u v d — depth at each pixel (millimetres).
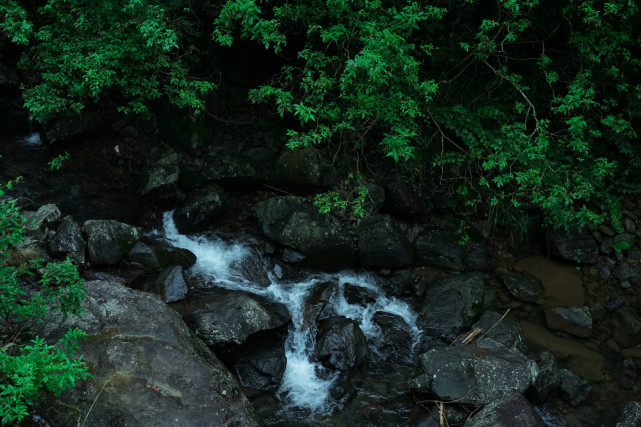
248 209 7047
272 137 7422
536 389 5328
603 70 7133
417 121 7199
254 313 5414
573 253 7195
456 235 7207
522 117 7422
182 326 4711
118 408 3900
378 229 6715
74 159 6906
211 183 6941
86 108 6996
